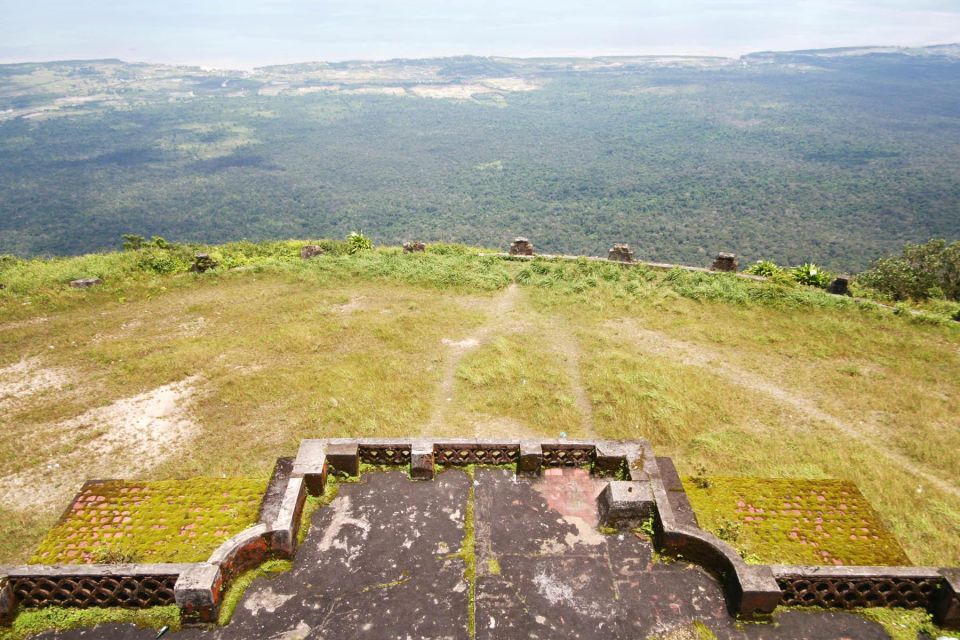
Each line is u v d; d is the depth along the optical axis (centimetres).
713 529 810
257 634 545
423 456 722
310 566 613
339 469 729
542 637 543
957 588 578
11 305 1730
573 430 1184
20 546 882
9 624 568
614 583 600
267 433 1159
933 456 1104
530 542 644
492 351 1523
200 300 1861
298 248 2491
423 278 2036
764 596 564
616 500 654
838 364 1466
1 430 1159
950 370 1424
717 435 1166
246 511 821
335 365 1439
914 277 2325
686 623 565
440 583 594
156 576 571
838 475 1044
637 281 2008
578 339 1609
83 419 1200
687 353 1527
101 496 858
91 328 1634
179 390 1311
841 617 592
